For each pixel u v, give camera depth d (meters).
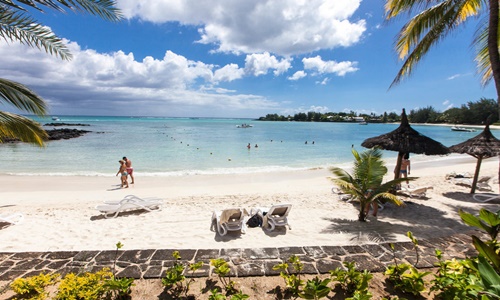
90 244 5.13
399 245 4.92
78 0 3.89
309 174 14.73
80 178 13.26
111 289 3.27
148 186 11.66
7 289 3.50
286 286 3.61
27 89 5.82
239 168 17.03
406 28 7.57
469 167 16.30
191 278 3.80
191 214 7.07
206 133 52.41
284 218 6.07
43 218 6.74
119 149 25.47
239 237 5.54
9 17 4.43
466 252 4.64
